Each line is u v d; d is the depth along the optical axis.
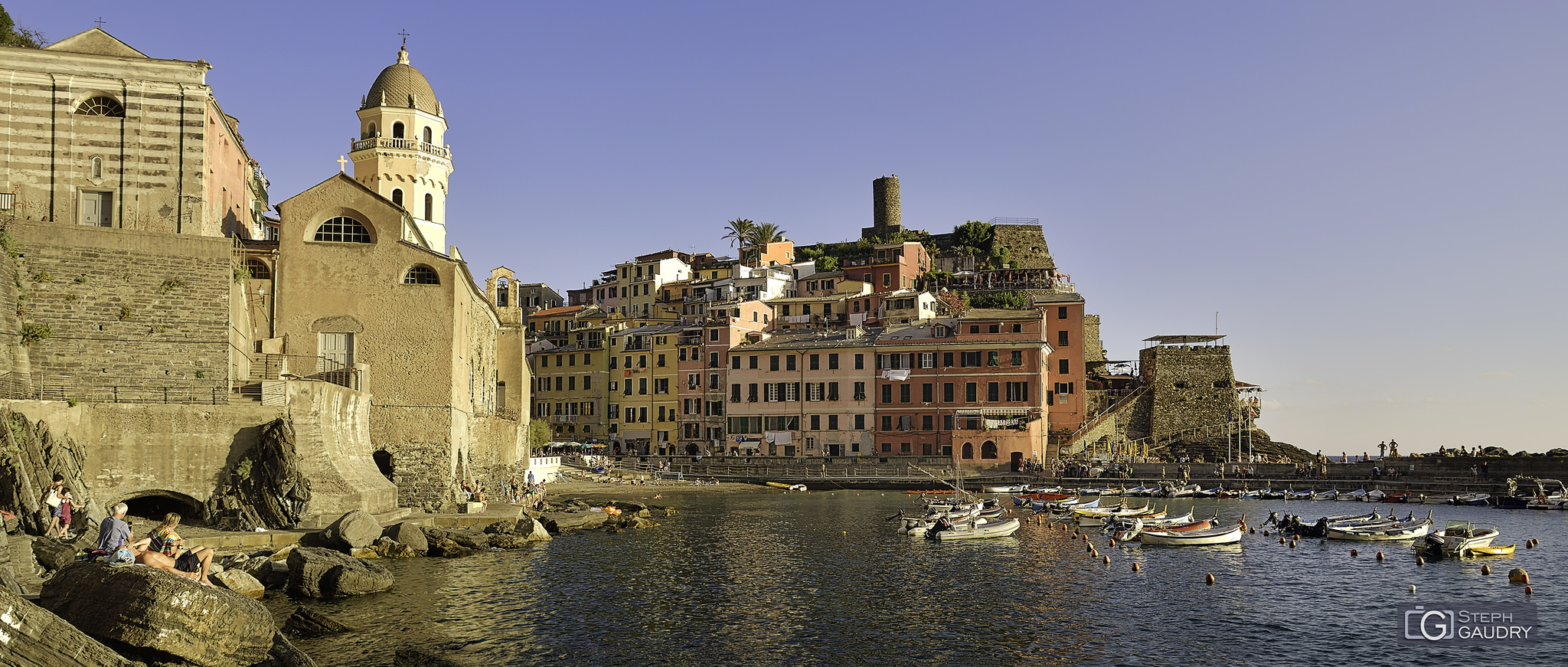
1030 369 115.12
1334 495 92.69
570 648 33.28
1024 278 164.50
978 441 112.38
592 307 161.25
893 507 85.75
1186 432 124.25
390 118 78.81
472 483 66.88
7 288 46.03
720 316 147.25
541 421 130.38
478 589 41.69
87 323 48.41
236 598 24.08
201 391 49.91
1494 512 80.75
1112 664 32.84
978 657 33.44
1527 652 34.91
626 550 55.44
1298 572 50.38
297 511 47.88
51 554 33.16
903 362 119.94
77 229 48.66
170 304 49.88
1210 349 126.06
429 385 60.41
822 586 45.56
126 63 53.91
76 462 43.38
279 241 60.16
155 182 53.94
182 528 46.06
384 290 60.53
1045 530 68.38
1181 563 53.41
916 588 45.28
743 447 125.75
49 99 52.88
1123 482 101.94
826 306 146.88
